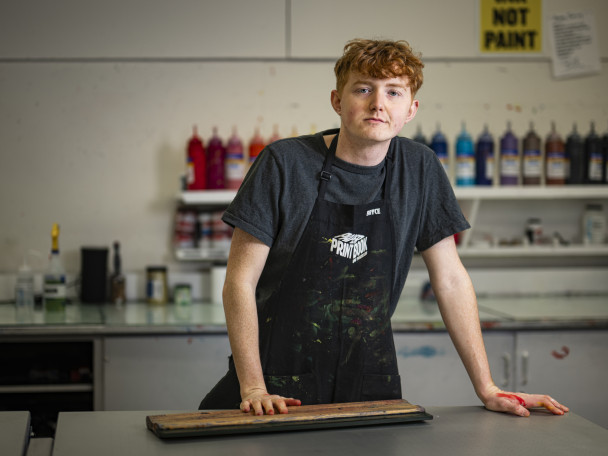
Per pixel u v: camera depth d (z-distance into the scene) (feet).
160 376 9.59
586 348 10.00
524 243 11.96
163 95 11.93
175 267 12.03
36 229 11.85
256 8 11.89
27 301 10.89
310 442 4.03
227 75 11.96
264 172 5.27
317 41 11.96
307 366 5.45
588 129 12.41
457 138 11.71
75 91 11.81
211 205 11.86
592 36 12.30
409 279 11.94
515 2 12.19
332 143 5.38
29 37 11.66
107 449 3.89
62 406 10.57
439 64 12.20
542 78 12.34
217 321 9.71
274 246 5.43
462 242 11.80
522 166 12.00
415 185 5.57
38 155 11.82
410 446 3.99
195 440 4.06
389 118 4.89
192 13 11.85
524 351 9.91
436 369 9.80
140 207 11.98
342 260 5.42
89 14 11.74
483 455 3.85
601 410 10.03
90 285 11.39
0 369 10.32
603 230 12.36
